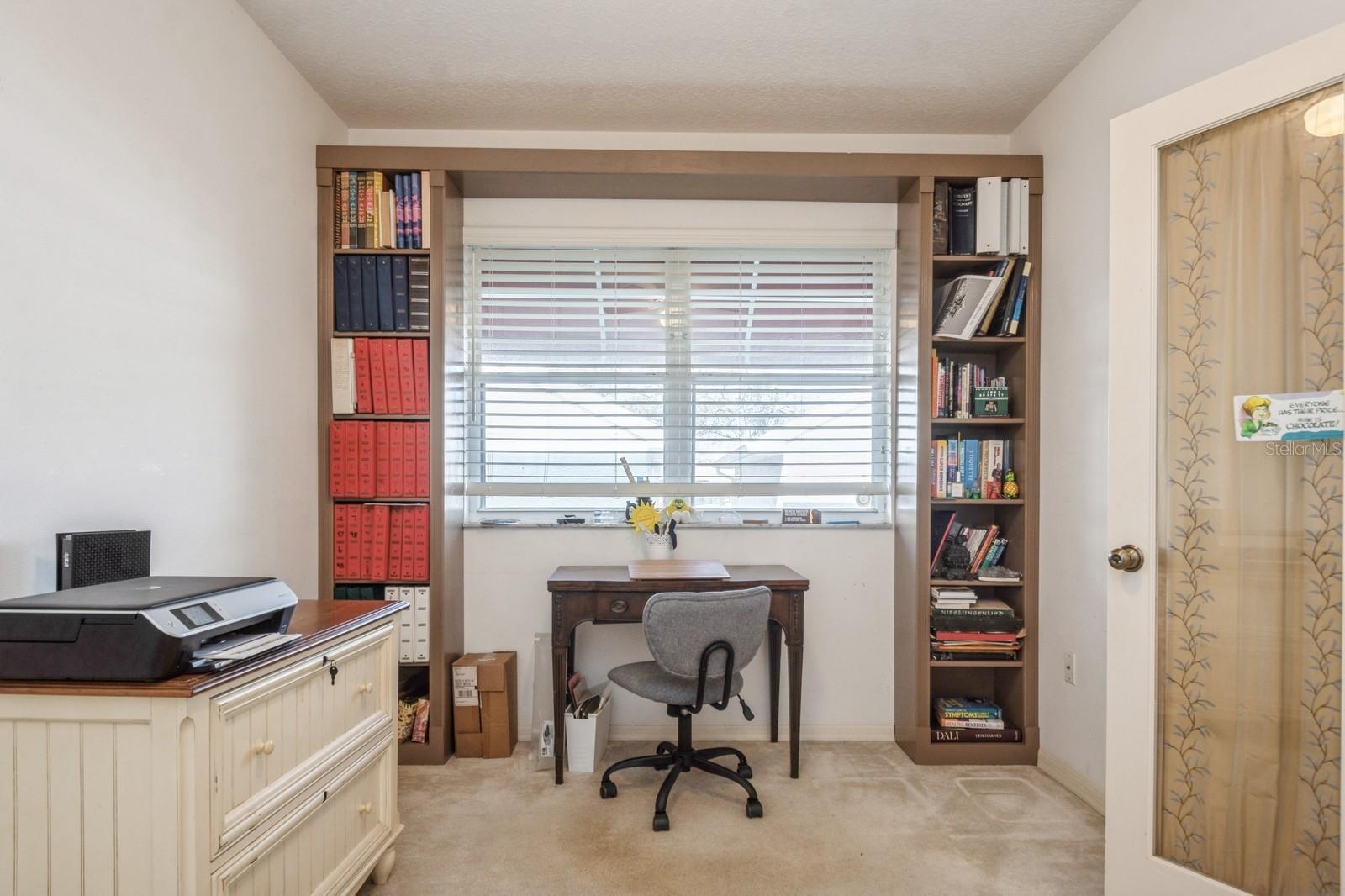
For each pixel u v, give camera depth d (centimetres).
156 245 171
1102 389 225
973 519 294
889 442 297
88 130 149
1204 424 167
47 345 139
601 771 255
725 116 277
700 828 213
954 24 216
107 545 145
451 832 210
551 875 188
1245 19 173
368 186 264
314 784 147
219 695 118
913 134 292
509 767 259
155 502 171
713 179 270
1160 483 174
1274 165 155
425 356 264
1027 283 267
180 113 180
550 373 300
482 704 267
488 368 300
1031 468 265
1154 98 203
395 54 233
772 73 245
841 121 281
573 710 258
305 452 251
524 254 297
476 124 283
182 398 182
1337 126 145
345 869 160
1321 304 148
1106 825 178
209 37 192
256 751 128
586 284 300
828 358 303
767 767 258
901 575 282
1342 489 145
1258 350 158
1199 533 168
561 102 265
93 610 112
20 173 133
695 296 301
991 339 268
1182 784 170
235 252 206
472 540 288
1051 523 256
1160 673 173
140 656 110
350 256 264
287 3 206
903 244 287
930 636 269
